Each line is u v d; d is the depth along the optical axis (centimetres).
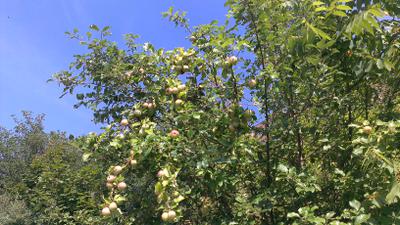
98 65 519
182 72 483
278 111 452
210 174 412
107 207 413
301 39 390
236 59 428
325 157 470
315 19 392
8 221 1198
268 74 426
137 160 418
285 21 420
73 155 1277
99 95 519
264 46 444
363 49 402
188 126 438
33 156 2231
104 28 513
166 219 372
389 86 455
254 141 449
